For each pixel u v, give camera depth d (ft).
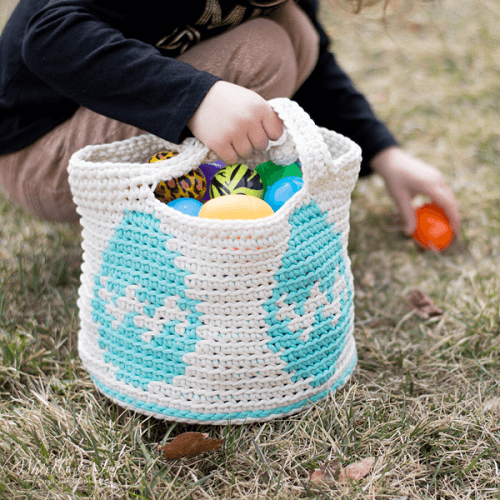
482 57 9.91
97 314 3.67
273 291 3.35
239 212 3.41
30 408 3.84
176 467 3.43
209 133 3.46
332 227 3.59
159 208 3.28
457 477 3.36
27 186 4.94
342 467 3.37
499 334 4.64
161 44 4.27
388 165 5.88
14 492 3.18
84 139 4.51
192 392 3.50
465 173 7.08
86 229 3.68
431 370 4.33
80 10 3.70
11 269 5.44
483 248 5.87
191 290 3.31
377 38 10.84
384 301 5.26
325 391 3.77
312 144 3.28
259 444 3.49
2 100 4.52
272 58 4.47
